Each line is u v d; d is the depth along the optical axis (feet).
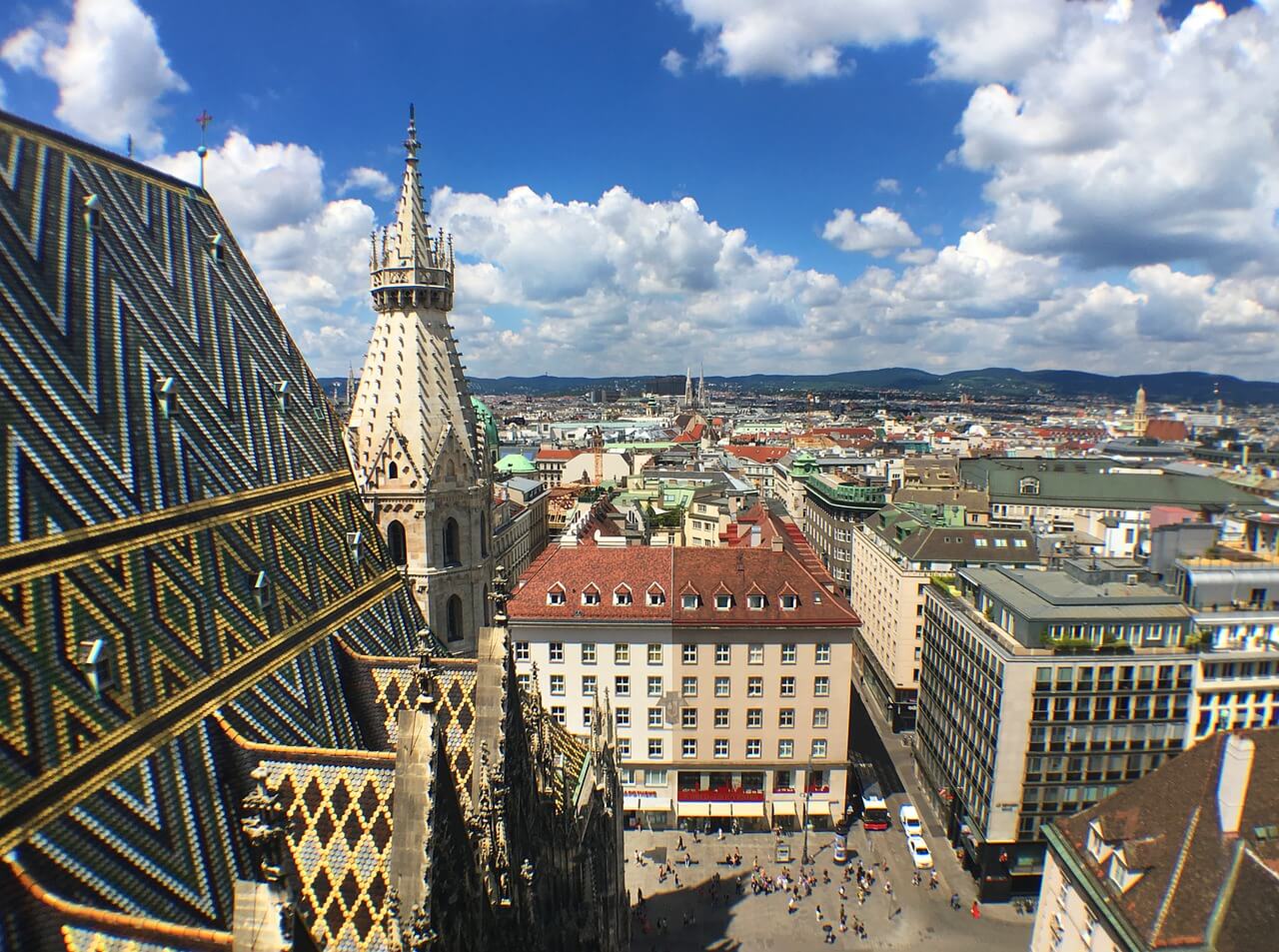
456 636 186.29
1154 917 154.81
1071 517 604.90
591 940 127.34
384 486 173.78
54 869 70.18
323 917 85.25
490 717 92.27
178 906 79.05
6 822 68.28
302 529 136.56
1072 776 245.65
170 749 88.38
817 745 279.08
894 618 387.96
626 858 264.31
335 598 137.39
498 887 84.02
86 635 83.56
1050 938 188.96
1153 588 267.18
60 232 106.22
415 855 68.13
